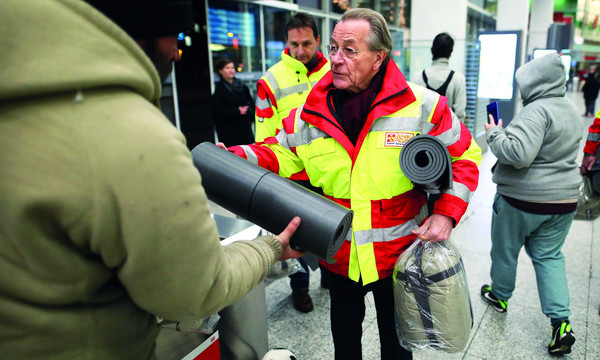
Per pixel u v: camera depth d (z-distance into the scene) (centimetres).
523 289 268
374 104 130
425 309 128
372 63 130
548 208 204
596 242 335
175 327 134
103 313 68
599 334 221
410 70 628
